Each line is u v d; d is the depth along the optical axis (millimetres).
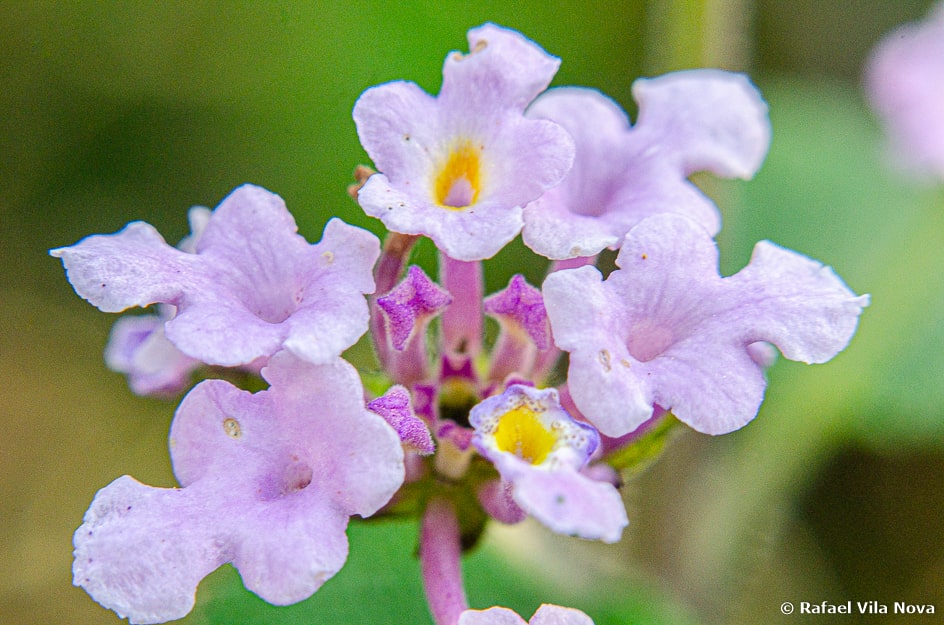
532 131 115
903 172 170
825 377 152
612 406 110
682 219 114
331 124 160
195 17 165
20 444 170
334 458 111
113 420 172
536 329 119
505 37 118
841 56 193
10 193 172
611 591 134
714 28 140
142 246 115
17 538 166
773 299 113
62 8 167
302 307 113
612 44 167
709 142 122
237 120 164
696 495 144
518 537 137
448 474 120
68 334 176
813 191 173
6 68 169
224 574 131
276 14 163
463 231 112
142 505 111
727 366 112
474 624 112
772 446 152
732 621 145
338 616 132
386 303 118
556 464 109
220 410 113
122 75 168
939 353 156
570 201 121
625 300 113
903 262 167
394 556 133
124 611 110
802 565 160
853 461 161
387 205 113
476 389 122
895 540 158
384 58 159
